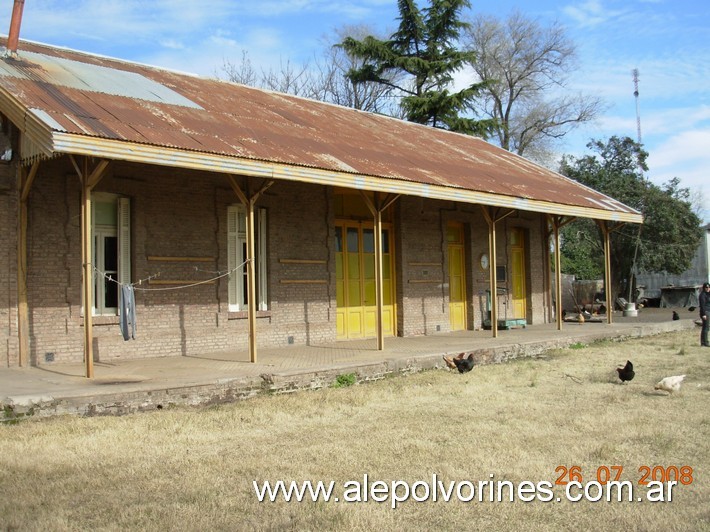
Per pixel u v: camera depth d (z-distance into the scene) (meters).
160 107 11.85
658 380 11.13
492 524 4.96
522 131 39.41
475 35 39.34
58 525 4.73
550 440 7.17
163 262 12.62
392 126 19.97
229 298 13.84
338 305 16.11
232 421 8.02
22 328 10.89
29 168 10.82
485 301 19.75
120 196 12.23
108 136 9.02
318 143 13.55
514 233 21.64
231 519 4.97
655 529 4.82
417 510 5.21
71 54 14.39
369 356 12.48
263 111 14.90
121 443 6.93
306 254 15.09
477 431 7.56
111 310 12.13
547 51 39.00
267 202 14.36
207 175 13.34
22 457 6.36
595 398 9.57
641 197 31.69
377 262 13.72
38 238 11.16
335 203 16.17
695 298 32.88
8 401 7.67
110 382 9.16
